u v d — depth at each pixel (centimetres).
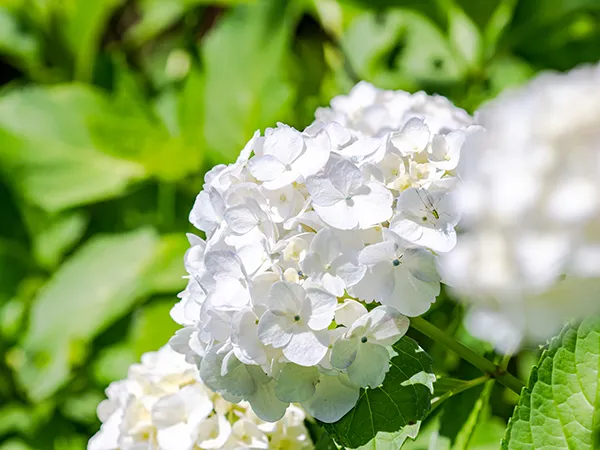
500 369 66
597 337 62
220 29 109
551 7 101
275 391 62
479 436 84
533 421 63
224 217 62
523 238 52
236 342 61
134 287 103
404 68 109
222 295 61
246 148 65
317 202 61
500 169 53
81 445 105
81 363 107
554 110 52
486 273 54
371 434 62
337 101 75
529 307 55
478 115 67
